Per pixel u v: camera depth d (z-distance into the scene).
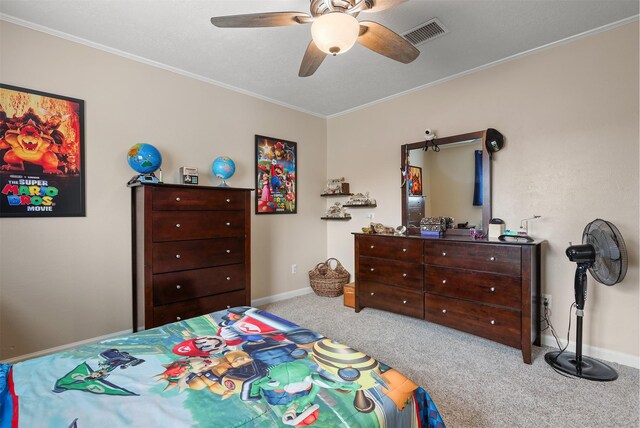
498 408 1.77
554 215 2.58
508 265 2.40
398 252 3.08
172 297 2.49
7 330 2.20
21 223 2.25
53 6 2.07
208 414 0.88
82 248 2.50
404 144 3.62
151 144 2.86
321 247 4.47
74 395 0.98
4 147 2.18
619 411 1.74
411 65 2.94
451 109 3.21
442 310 2.77
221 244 2.79
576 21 2.26
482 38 2.48
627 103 2.27
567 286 2.52
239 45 2.59
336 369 1.13
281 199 3.97
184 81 3.09
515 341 2.36
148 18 2.21
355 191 4.19
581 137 2.45
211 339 1.40
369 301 3.32
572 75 2.48
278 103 3.93
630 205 2.26
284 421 0.86
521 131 2.75
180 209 2.53
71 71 2.45
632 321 2.25
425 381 2.05
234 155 3.50
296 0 2.02
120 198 2.68
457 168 3.13
